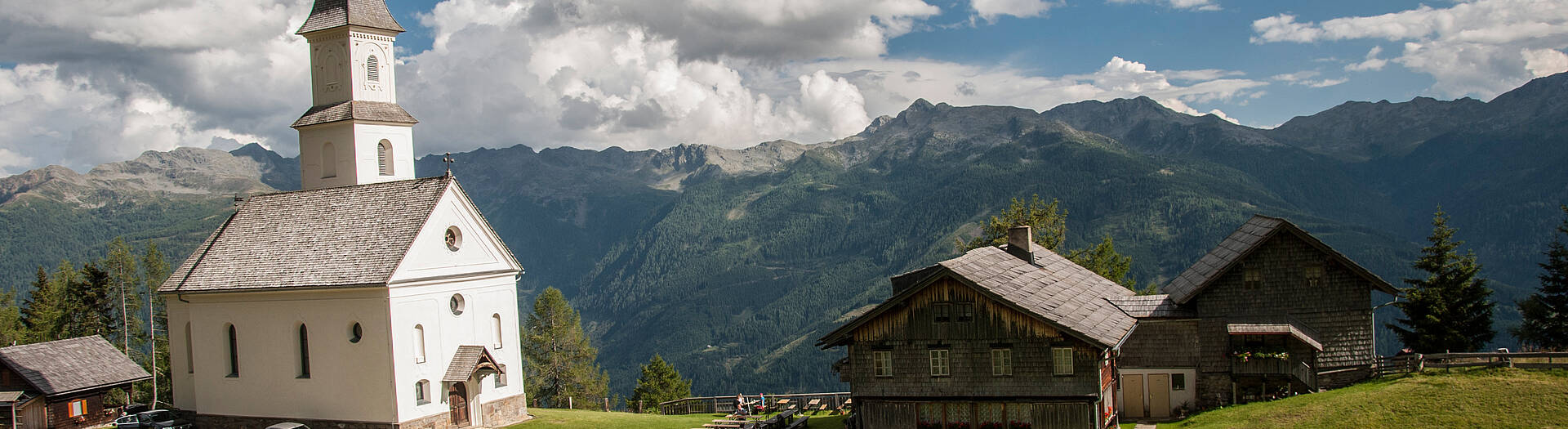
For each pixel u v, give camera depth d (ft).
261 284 158.51
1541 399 136.98
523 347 314.35
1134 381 165.58
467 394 160.04
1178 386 163.94
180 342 175.32
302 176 185.78
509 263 171.22
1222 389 162.50
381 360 148.46
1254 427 141.79
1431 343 203.92
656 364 320.70
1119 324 148.66
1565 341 203.72
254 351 161.68
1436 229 209.36
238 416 163.73
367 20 181.37
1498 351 155.94
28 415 171.63
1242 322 162.20
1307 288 161.68
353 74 179.93
